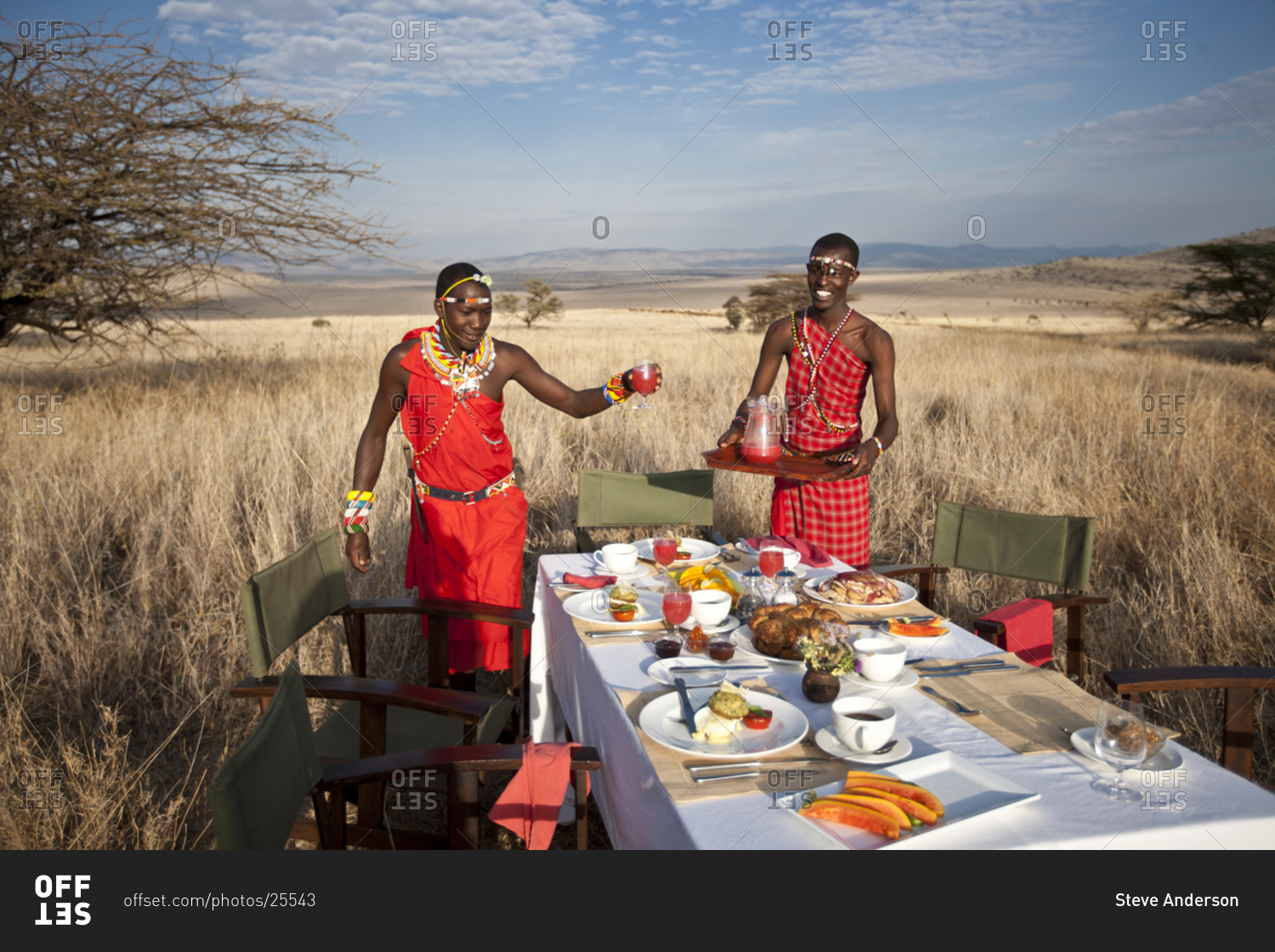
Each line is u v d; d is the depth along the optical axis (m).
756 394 3.79
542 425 7.61
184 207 10.37
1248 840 1.51
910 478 6.36
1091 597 3.16
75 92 9.73
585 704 2.45
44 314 10.34
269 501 5.19
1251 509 5.14
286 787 1.84
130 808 2.94
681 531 4.54
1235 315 20.22
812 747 1.81
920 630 2.43
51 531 4.95
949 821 1.50
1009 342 16.58
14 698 3.68
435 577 3.52
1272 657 3.70
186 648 3.92
